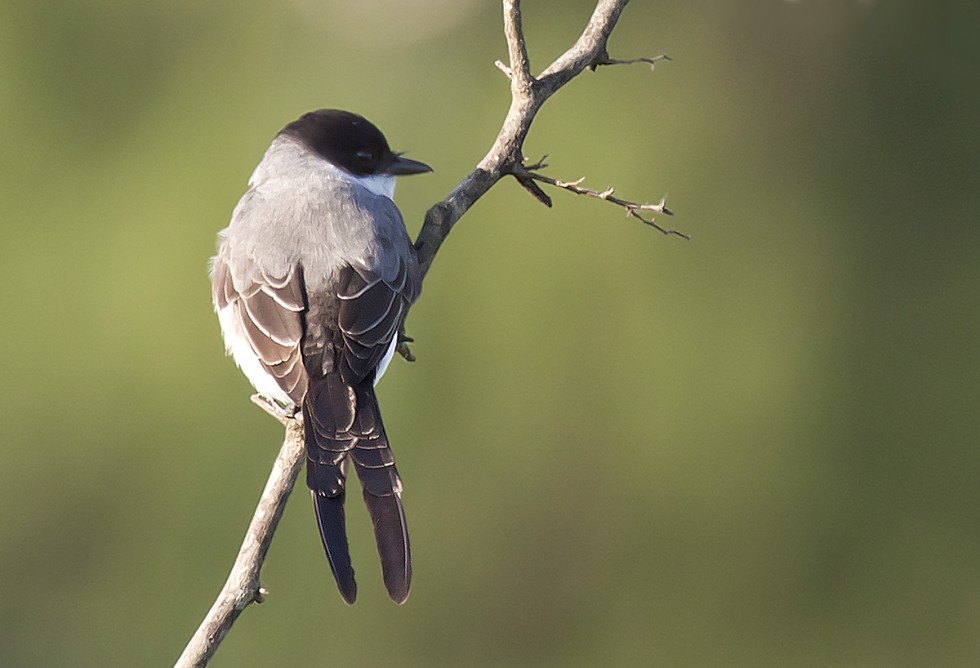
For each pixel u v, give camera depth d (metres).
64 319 14.09
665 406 14.17
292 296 7.55
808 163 15.55
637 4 15.16
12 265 14.31
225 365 13.68
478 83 14.87
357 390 7.17
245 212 8.10
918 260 15.70
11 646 14.23
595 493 14.28
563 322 13.89
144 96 14.87
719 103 15.23
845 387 15.51
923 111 15.84
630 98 14.67
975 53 15.71
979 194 15.99
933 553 15.39
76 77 14.82
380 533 6.41
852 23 15.59
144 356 13.82
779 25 15.48
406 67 14.98
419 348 13.82
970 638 15.23
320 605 13.87
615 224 14.00
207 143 14.59
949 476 15.39
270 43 15.04
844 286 15.59
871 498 15.37
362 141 8.71
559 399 14.00
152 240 14.07
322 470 6.64
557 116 14.26
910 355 15.64
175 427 13.78
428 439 13.91
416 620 14.21
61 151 14.60
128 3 14.95
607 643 14.84
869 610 15.29
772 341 14.71
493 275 13.84
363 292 7.56
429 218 7.90
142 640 14.06
